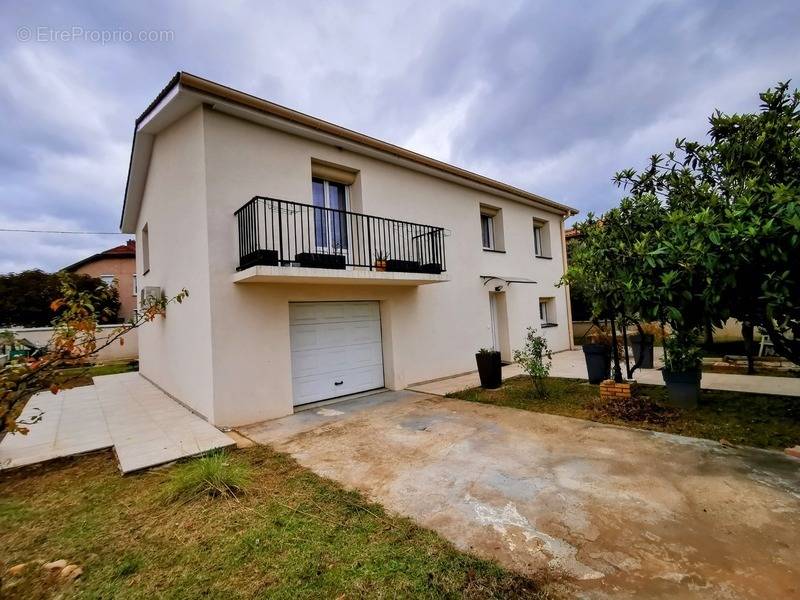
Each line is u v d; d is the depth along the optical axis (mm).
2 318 18391
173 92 5293
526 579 2016
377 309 7660
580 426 4684
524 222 11719
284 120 5992
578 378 7676
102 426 5277
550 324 12570
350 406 6312
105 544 2512
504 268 10742
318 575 2123
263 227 5762
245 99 5492
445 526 2598
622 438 4176
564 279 5734
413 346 7996
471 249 9719
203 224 5410
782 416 4461
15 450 4320
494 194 10578
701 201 4477
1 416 1897
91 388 8648
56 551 2443
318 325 6652
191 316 5930
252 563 2258
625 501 2807
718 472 3197
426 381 8203
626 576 2004
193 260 5793
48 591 2066
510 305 10852
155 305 3078
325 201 7199
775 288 3371
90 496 3246
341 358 6957
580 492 2984
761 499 2729
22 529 2736
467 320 9391
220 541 2500
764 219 3291
